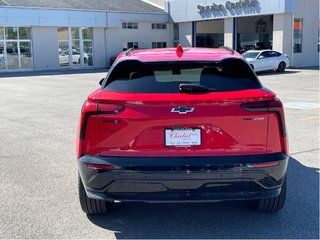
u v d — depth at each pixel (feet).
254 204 15.34
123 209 15.57
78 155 12.99
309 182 18.12
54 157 23.15
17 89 64.44
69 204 16.07
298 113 37.14
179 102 12.34
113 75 13.65
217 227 13.93
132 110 12.42
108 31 126.11
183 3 126.00
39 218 14.73
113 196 12.75
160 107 12.37
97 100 12.69
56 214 15.08
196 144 12.41
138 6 136.15
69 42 120.47
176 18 129.80
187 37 128.77
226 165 12.24
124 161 12.36
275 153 12.69
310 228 13.70
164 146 12.42
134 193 12.59
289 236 13.15
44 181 18.92
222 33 135.33
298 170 19.93
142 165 12.29
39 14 112.16
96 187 12.74
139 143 12.48
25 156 23.41
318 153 23.08
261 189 12.63
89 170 12.64
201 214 15.03
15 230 13.71
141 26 131.64
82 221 14.48
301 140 26.30
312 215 14.73
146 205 15.93
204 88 12.60
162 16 131.95
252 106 12.48
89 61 124.98
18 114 39.27
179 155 12.39
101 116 12.57
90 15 120.26
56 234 13.43
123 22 128.06
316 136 27.45
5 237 13.17
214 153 12.42
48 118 36.65
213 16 116.06
